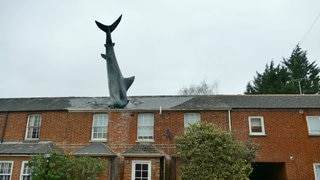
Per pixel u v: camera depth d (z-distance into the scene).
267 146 19.80
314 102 21.23
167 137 20.64
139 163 19.02
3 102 24.84
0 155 19.80
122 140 20.94
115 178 19.77
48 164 15.71
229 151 15.70
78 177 16.11
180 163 18.75
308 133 19.92
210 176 15.06
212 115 20.89
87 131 21.45
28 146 20.66
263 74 41.66
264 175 23.86
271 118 20.47
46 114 22.36
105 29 22.81
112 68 22.70
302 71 40.47
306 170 19.16
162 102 22.89
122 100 22.31
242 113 20.75
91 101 24.00
